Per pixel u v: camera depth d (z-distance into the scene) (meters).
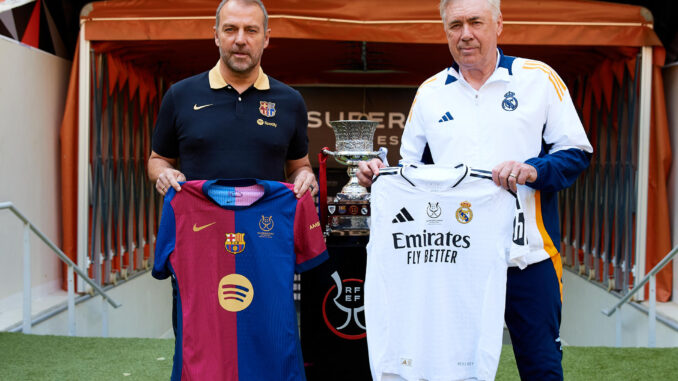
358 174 2.23
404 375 2.13
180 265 2.23
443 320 2.11
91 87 5.08
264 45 2.34
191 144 2.32
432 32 4.65
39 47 5.14
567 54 5.63
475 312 2.10
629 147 5.06
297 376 2.23
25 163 4.83
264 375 2.24
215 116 2.31
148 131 6.52
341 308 2.94
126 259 5.84
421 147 2.34
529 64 2.17
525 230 2.08
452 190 2.10
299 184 2.27
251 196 2.25
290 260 2.24
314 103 7.95
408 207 2.13
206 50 5.80
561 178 2.06
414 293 2.13
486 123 2.16
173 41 5.32
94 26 4.81
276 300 2.23
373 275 2.14
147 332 6.43
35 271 4.92
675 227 5.09
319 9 4.62
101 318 5.30
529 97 2.14
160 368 3.51
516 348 2.18
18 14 4.80
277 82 2.45
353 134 2.98
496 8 2.09
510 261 2.09
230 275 2.24
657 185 5.01
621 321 4.81
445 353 2.11
